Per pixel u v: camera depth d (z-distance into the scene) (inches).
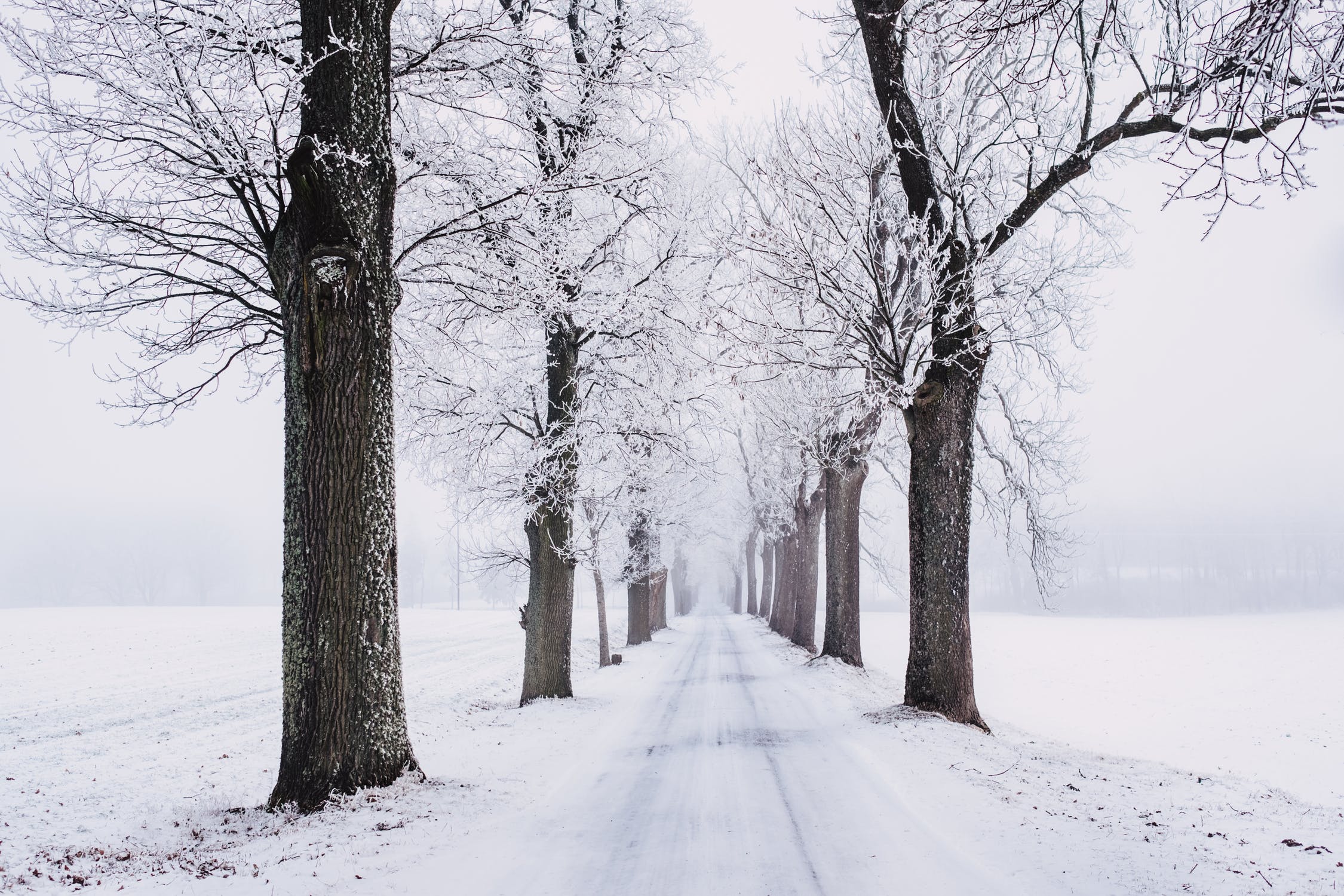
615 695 550.9
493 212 364.5
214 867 181.0
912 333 408.5
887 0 390.3
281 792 242.2
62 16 271.1
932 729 341.1
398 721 256.1
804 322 465.1
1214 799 242.7
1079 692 779.4
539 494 518.0
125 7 260.8
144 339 323.9
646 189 464.8
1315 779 421.7
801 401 653.9
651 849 202.7
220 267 332.8
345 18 251.3
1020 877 169.0
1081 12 305.7
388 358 261.6
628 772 299.0
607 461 569.9
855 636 705.0
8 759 422.6
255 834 212.5
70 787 353.1
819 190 421.4
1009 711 665.0
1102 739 540.7
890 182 510.9
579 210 466.3
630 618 1191.6
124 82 268.2
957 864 181.2
